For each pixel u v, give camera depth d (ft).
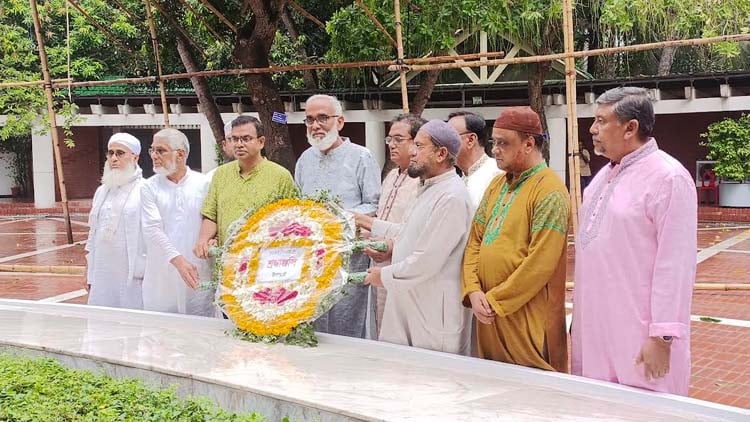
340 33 39.83
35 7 37.65
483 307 13.43
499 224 13.83
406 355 14.43
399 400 11.78
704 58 62.49
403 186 17.06
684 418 11.00
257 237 16.65
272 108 38.83
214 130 45.98
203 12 42.80
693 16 44.96
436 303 14.66
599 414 11.12
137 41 63.57
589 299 12.65
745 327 26.14
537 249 13.08
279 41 58.80
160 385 13.74
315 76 63.41
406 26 38.70
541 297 13.50
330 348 15.20
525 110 13.67
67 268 40.60
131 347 15.33
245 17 41.14
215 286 17.01
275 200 17.07
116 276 20.08
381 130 60.85
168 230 19.04
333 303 15.28
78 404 12.62
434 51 40.91
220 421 11.73
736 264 39.24
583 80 58.18
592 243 12.60
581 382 12.30
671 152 70.18
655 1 45.44
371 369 13.62
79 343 15.74
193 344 15.52
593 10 52.37
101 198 20.30
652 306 11.66
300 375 13.17
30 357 15.67
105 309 19.02
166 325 17.60
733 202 62.13
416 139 14.62
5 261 43.68
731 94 58.18
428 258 14.21
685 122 69.46
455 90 58.49
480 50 55.31
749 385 19.83
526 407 11.47
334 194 18.20
